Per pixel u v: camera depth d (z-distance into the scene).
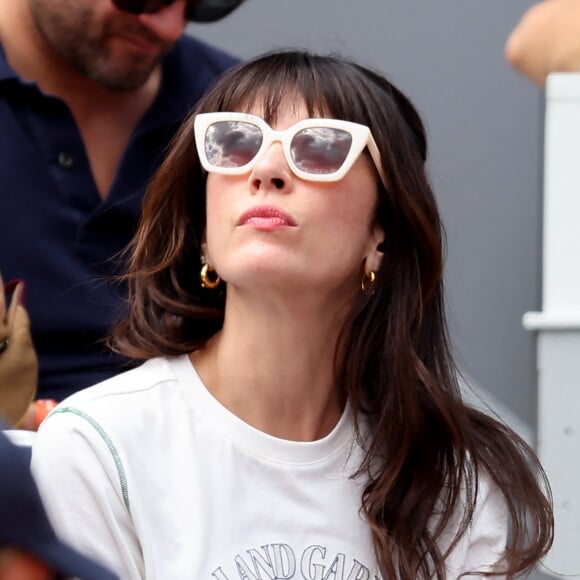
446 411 7.26
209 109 7.23
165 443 6.84
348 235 6.88
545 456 9.45
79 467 6.68
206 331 7.45
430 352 7.49
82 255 9.51
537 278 13.78
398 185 7.08
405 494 7.20
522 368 13.76
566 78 9.42
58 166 9.58
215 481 6.80
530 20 9.62
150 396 6.95
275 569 6.75
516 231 13.88
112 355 9.41
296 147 6.74
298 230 6.69
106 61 9.48
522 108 13.87
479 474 7.52
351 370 7.19
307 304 6.82
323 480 7.02
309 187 6.74
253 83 7.11
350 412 7.23
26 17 9.67
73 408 6.84
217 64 10.66
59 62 9.73
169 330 7.39
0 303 8.22
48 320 9.34
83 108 9.84
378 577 7.00
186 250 7.43
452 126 13.95
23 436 7.29
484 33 13.92
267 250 6.63
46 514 3.94
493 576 7.42
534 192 13.82
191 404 6.96
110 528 6.64
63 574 3.88
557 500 9.42
